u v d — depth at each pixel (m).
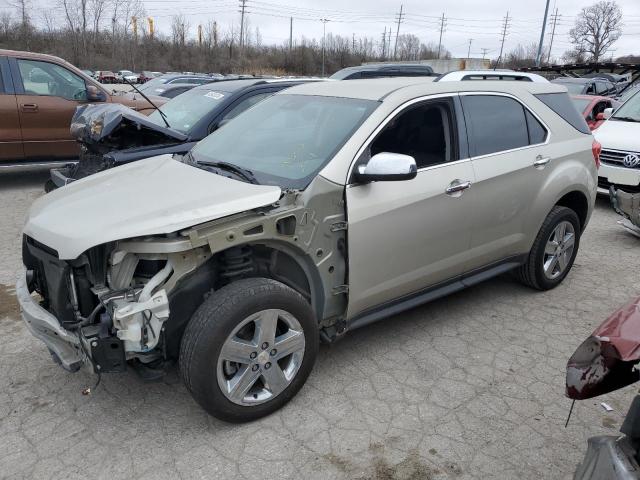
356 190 3.24
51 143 8.64
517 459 2.83
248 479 2.67
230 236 2.78
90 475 2.68
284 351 3.05
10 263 5.45
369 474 2.71
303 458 2.81
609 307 4.63
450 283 4.05
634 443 1.82
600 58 67.88
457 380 3.52
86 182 3.56
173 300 2.83
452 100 3.84
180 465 2.75
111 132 5.46
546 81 4.96
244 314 2.80
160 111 6.38
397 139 3.53
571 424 3.11
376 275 3.44
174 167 3.60
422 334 4.10
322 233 3.14
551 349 3.92
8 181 9.38
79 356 2.82
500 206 4.08
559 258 4.84
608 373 1.78
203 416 3.13
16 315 4.33
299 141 3.56
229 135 4.05
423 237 3.62
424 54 80.75
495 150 4.06
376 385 3.44
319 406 3.23
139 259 2.79
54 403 3.23
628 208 6.14
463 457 2.84
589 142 4.88
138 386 3.41
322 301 3.29
